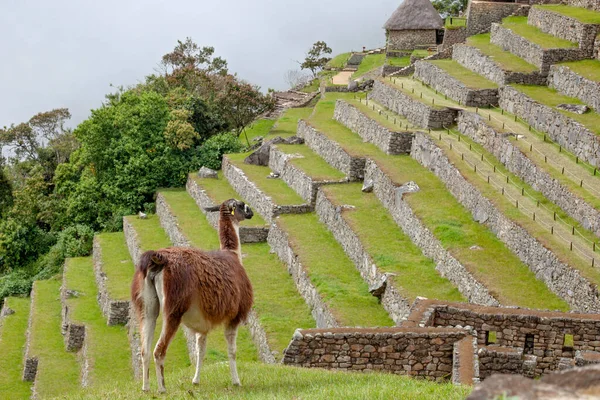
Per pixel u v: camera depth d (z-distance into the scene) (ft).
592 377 32.07
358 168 200.95
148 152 271.90
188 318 68.03
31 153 411.13
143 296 66.95
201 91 316.81
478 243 148.46
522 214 149.18
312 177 202.49
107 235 258.16
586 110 178.50
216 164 266.98
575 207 146.00
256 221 203.00
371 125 216.74
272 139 246.88
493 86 207.10
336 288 150.41
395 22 319.68
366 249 157.79
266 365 91.35
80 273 241.55
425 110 205.16
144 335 67.51
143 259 66.54
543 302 125.90
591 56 203.10
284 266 180.75
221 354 140.87
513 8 269.03
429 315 99.76
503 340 98.78
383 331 91.35
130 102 282.77
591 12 221.25
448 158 178.70
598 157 158.30
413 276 144.46
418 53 301.22
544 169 158.92
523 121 189.57
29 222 284.41
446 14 392.68
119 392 74.84
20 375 194.80
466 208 164.66
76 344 197.36
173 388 72.90
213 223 218.38
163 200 248.73
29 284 256.93
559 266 129.08
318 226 189.26
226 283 69.87
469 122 194.29
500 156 177.06
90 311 209.67
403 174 185.16
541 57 204.33
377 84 246.68
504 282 132.57
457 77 217.56
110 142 275.18
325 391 68.18
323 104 274.98
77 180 297.12
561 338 96.99
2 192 329.11
